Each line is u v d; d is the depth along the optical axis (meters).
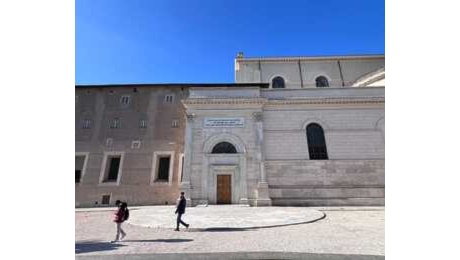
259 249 8.91
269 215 17.41
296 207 23.20
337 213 19.02
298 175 25.83
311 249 8.84
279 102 27.78
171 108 33.28
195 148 26.34
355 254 8.20
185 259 8.12
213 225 13.70
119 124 32.81
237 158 26.00
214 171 25.80
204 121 27.09
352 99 27.50
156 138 31.86
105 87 34.38
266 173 25.94
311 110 27.75
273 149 26.72
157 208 24.08
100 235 12.00
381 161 26.03
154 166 30.31
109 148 31.56
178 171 29.81
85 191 29.27
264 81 36.16
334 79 36.03
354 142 26.73
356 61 36.84
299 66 36.91
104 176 30.22
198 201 24.77
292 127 27.34
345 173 25.80
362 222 14.77
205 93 28.36
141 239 10.91
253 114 27.12
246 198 24.81
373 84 31.23
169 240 10.62
